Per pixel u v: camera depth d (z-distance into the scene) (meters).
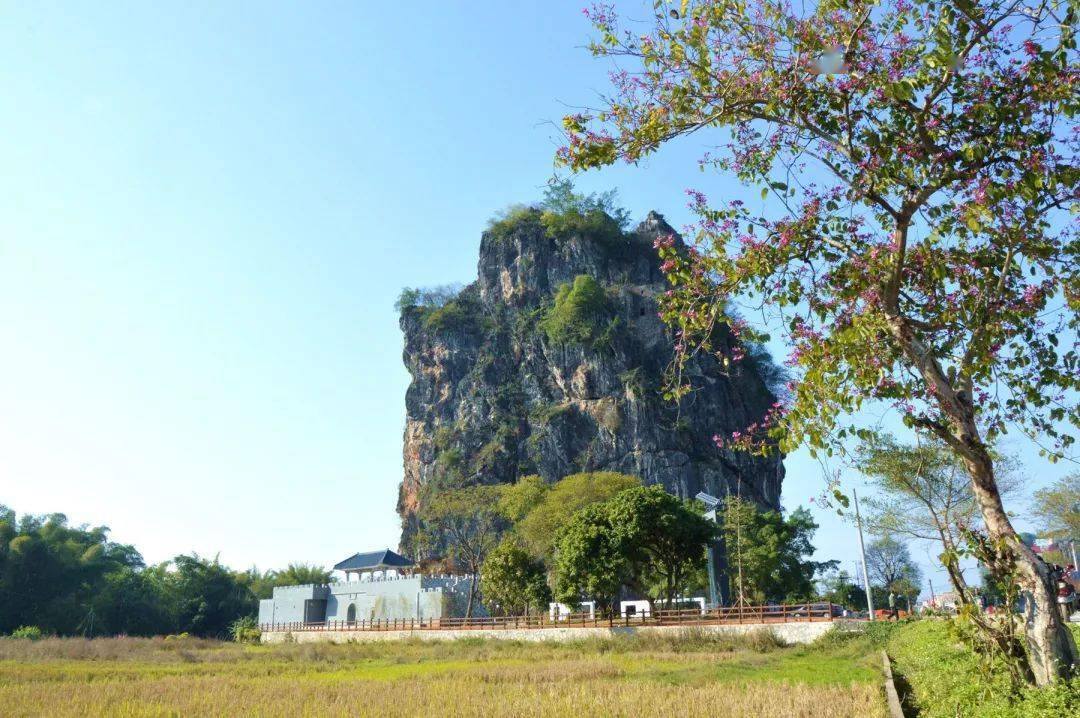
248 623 100.19
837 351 11.88
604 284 148.88
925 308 13.73
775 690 22.69
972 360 12.83
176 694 28.38
